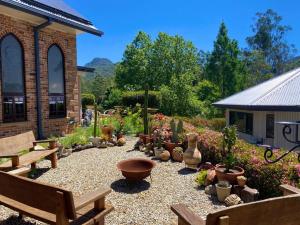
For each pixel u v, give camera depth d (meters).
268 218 2.15
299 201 2.26
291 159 5.40
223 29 37.84
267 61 47.88
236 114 17.19
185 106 24.02
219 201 4.74
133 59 37.44
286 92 14.43
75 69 12.34
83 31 11.77
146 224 3.91
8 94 9.53
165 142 7.95
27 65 10.12
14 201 3.56
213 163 6.81
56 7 10.98
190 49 35.47
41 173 6.31
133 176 5.48
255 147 6.38
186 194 5.06
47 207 2.87
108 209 3.38
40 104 10.58
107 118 12.32
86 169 6.63
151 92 23.52
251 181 5.23
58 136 10.32
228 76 37.12
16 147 6.29
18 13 9.45
